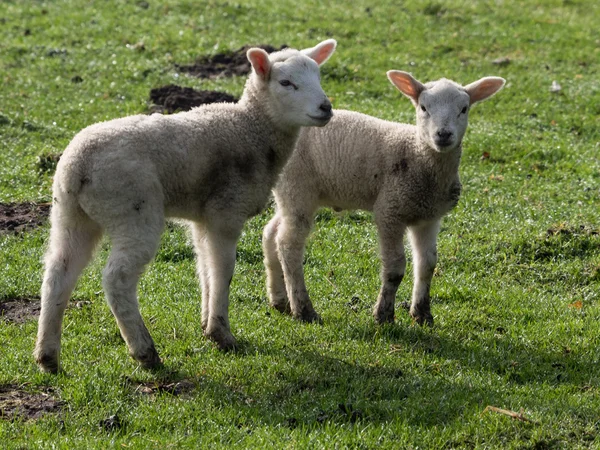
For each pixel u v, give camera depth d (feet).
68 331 33.19
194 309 36.24
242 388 29.04
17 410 26.43
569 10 96.12
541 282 41.60
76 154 27.84
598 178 53.98
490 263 43.01
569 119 64.95
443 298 39.45
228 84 67.51
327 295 39.04
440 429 26.73
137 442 24.86
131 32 79.36
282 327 35.09
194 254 42.52
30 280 37.86
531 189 52.01
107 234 28.66
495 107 66.80
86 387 27.76
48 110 61.00
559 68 76.28
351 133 35.58
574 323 36.40
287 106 31.68
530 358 33.09
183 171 29.48
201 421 26.37
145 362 29.53
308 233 36.35
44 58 72.28
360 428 26.37
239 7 87.66
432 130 33.47
